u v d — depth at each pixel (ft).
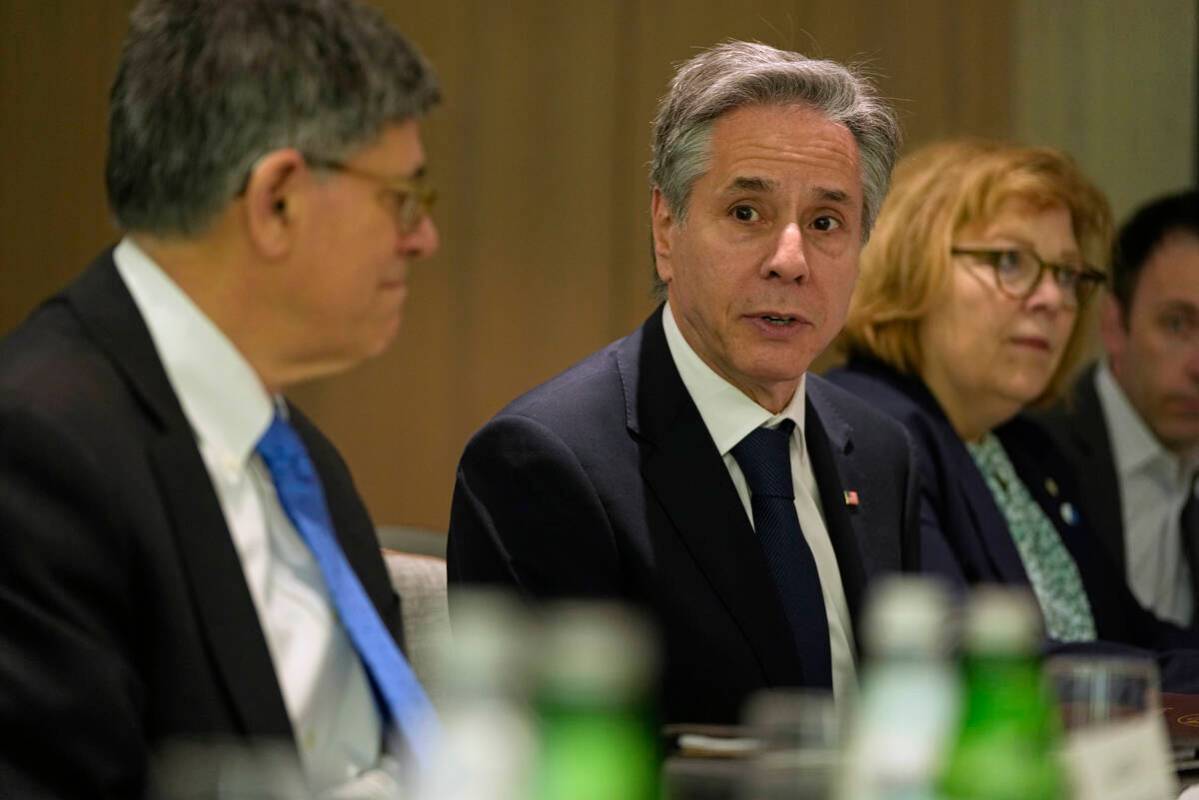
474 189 60.90
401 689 18.37
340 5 17.81
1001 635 13.84
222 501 17.98
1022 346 34.30
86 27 60.29
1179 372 40.65
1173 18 63.52
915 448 30.35
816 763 11.89
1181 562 41.39
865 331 34.91
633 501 25.16
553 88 61.05
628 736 10.87
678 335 26.78
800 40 61.87
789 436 27.04
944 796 13.50
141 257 18.02
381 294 18.21
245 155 17.31
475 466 25.76
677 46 61.21
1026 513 35.63
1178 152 63.62
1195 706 24.86
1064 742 15.16
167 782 11.51
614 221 61.26
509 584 24.91
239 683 16.83
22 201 60.64
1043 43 63.82
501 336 61.00
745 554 25.12
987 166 34.53
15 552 15.89
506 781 10.85
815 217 26.20
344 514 20.45
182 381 17.87
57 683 15.60
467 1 60.70
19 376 16.74
